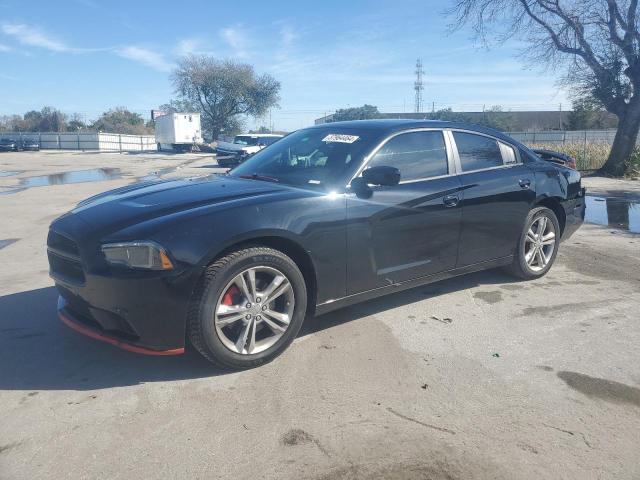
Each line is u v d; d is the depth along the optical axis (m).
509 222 4.84
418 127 4.36
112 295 3.04
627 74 18.17
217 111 60.78
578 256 6.39
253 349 3.36
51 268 3.68
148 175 19.98
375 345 3.75
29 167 25.48
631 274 5.59
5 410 2.91
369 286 3.92
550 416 2.89
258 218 3.31
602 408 2.98
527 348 3.74
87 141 57.28
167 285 3.03
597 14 18.52
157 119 50.19
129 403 2.98
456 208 4.34
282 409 2.92
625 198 12.09
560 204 5.37
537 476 2.41
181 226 3.13
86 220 3.42
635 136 18.11
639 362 3.54
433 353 3.64
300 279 3.51
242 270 3.25
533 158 5.27
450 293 4.90
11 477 2.37
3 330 3.99
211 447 2.59
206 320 3.14
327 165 4.00
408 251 4.09
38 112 79.81
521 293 4.93
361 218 3.76
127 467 2.44
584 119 57.28
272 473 2.41
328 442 2.63
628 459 2.53
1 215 9.58
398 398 3.05
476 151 4.71
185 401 3.00
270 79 61.31
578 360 3.56
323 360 3.51
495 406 2.98
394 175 3.66
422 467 2.46
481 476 2.40
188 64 59.50
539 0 19.23
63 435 2.68
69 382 3.21
